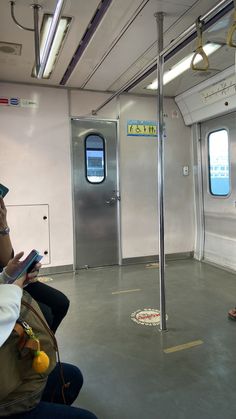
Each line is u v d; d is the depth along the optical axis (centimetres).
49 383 136
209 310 327
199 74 430
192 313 321
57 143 473
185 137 545
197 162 534
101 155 499
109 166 505
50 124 468
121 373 223
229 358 238
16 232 459
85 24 297
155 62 318
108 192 507
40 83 457
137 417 180
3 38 321
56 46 339
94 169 496
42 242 472
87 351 254
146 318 312
